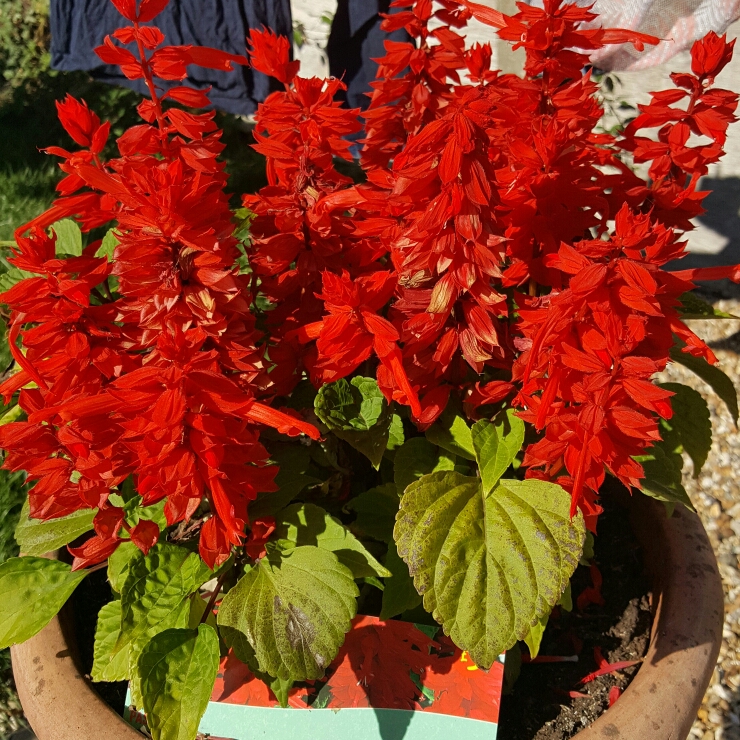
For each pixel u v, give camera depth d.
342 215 1.24
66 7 3.25
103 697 1.34
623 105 3.29
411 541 1.13
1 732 2.26
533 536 1.13
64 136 4.47
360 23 3.09
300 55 4.27
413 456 1.34
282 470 1.33
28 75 4.89
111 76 3.42
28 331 0.98
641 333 0.95
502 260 1.02
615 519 1.73
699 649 1.32
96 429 1.00
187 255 0.93
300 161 1.18
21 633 1.26
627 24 2.48
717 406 3.29
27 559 1.34
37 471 1.07
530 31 1.12
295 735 1.17
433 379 1.22
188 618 1.24
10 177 4.05
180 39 3.19
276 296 1.24
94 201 1.05
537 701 1.38
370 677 1.21
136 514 1.28
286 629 1.12
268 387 1.13
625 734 1.18
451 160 0.90
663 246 0.98
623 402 1.06
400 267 1.06
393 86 1.32
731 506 2.91
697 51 1.18
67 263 0.99
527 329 1.09
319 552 1.18
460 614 1.08
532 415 1.11
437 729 1.16
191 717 1.04
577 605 1.56
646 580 1.59
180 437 0.96
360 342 1.05
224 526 1.06
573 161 1.08
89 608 1.52
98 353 1.01
